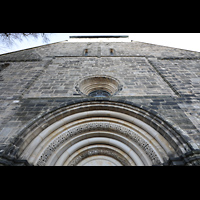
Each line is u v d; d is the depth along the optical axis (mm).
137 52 11805
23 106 6148
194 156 3949
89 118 5969
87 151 5516
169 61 9969
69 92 7062
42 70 9062
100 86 8562
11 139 4723
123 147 5344
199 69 8797
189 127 5027
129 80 7984
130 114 5816
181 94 6785
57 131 5367
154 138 4996
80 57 10938
